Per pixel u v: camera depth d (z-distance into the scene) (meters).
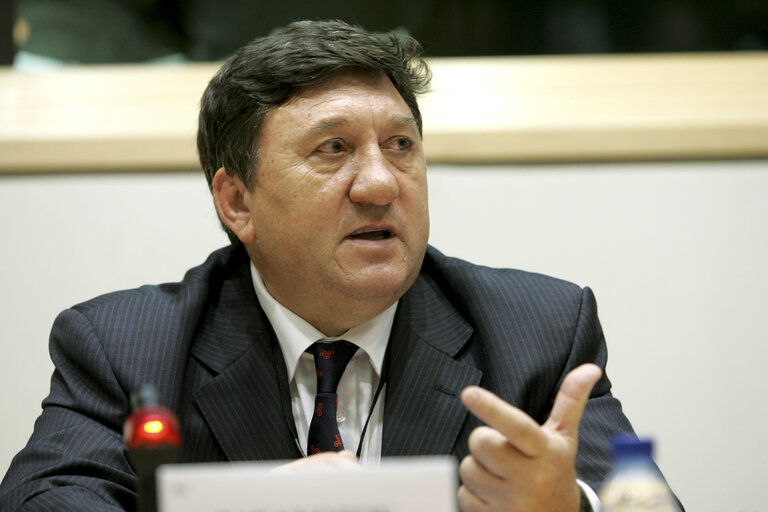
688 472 5.75
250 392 3.69
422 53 4.02
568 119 6.48
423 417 3.65
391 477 2.11
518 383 3.67
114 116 6.78
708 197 6.15
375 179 3.53
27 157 6.26
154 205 6.24
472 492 2.64
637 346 5.93
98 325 3.79
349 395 3.79
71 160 6.26
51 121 6.71
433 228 6.14
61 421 3.55
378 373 3.79
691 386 5.87
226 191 3.95
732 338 5.94
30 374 5.99
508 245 6.12
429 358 3.79
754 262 6.05
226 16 7.22
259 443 3.59
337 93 3.64
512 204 6.18
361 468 2.12
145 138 6.27
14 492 3.22
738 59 7.23
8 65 7.35
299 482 2.11
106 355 3.66
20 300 6.11
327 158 3.63
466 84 6.95
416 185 3.70
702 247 6.08
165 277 6.15
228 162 3.87
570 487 2.59
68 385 3.68
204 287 4.00
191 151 6.29
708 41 7.34
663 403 5.85
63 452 3.38
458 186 6.20
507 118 6.54
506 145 6.23
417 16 7.20
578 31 7.33
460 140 6.26
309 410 3.76
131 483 3.34
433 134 6.26
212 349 3.79
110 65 7.39
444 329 3.94
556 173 6.22
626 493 2.29
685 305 6.00
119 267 6.16
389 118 3.64
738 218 6.12
